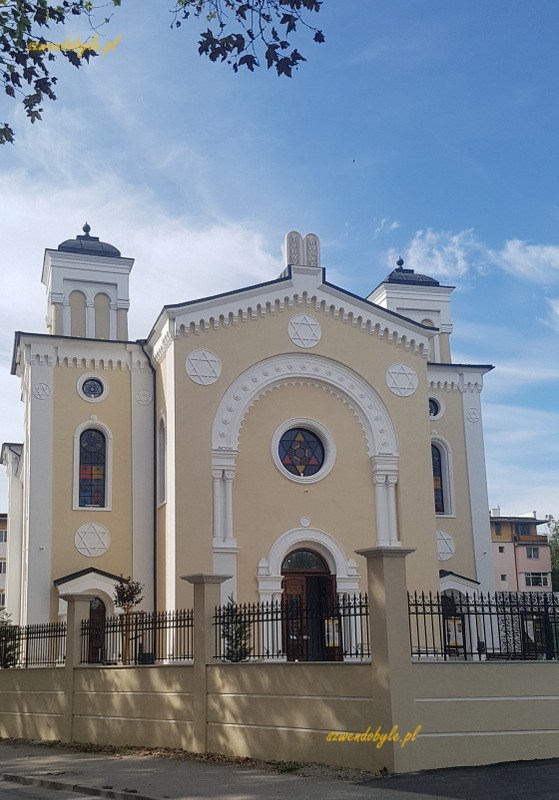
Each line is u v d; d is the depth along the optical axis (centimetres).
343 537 3028
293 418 3077
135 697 2023
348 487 3083
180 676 1911
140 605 3102
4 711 2500
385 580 1520
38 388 3206
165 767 1681
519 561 7856
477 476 3619
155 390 3288
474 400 3700
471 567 3525
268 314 3100
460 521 3550
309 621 1766
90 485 3212
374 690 1505
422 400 3216
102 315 3594
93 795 1454
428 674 1519
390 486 3105
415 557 3050
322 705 1589
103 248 3697
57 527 3119
